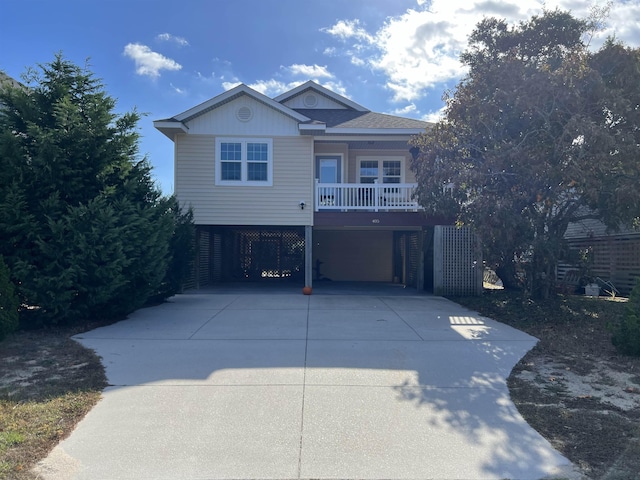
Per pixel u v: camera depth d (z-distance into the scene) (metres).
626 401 5.60
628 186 9.96
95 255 8.98
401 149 18.50
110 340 8.30
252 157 15.66
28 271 8.59
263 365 6.84
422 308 12.07
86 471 4.00
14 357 7.26
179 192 15.55
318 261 21.72
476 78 11.68
